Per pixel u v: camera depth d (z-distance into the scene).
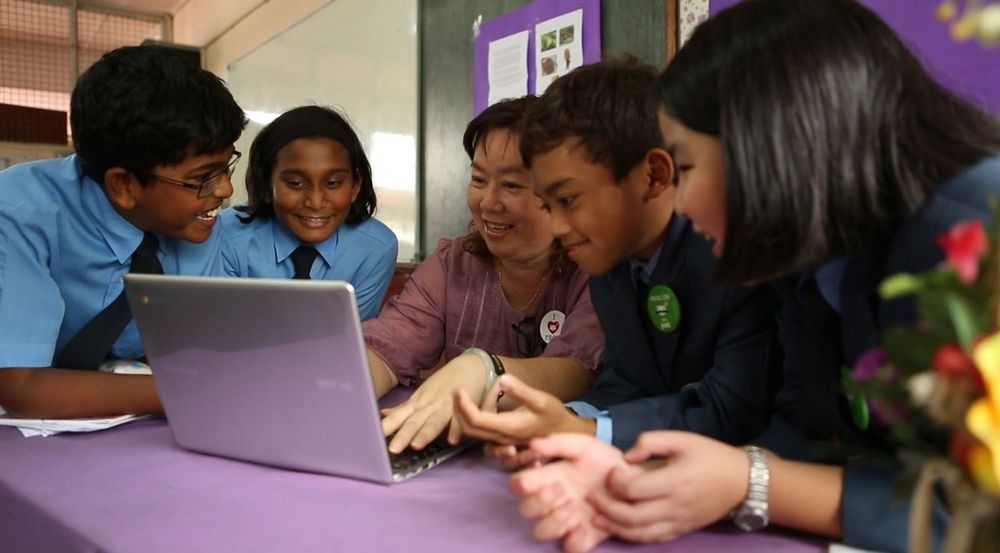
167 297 0.71
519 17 2.37
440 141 2.85
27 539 0.66
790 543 0.56
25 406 0.94
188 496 0.66
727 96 0.51
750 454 0.57
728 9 0.56
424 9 2.91
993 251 0.31
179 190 1.07
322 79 3.74
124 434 0.88
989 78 1.17
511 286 1.27
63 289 1.13
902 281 0.31
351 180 1.45
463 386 0.85
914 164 0.51
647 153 0.79
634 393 0.95
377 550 0.53
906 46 0.55
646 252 0.88
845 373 0.43
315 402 0.68
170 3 5.67
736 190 0.51
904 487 0.35
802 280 0.65
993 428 0.27
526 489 0.54
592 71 0.84
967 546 0.31
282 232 1.48
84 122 1.06
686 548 0.54
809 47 0.50
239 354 0.70
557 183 0.82
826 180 0.49
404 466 0.71
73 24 5.48
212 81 1.10
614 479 0.54
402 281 2.12
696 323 0.86
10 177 1.10
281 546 0.54
